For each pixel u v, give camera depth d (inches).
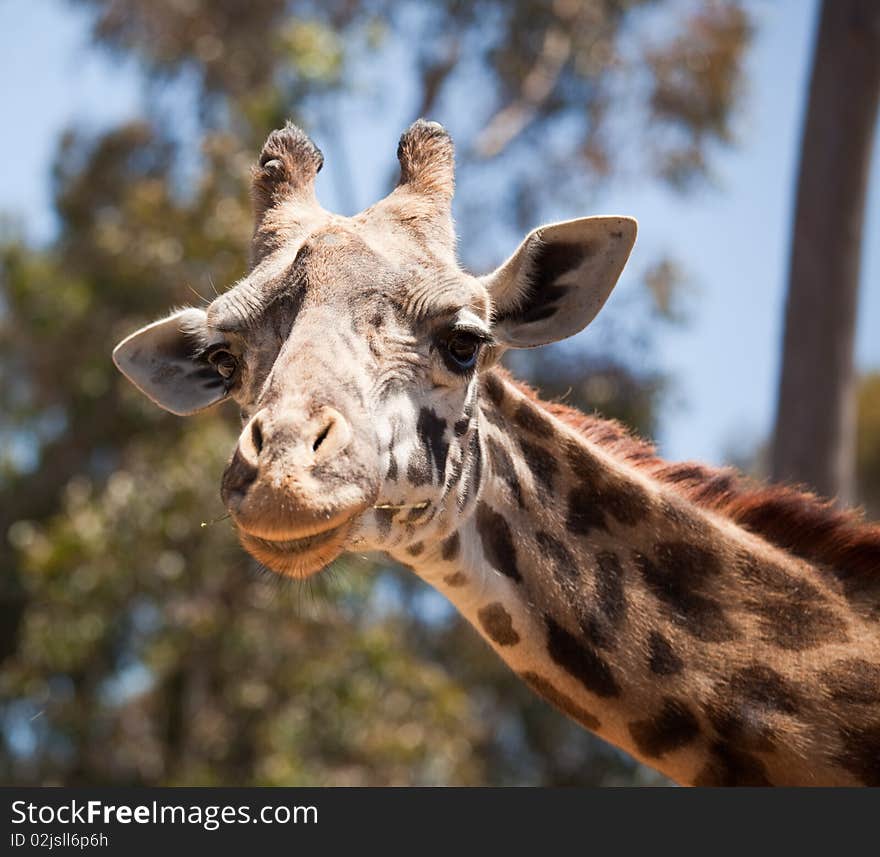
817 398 530.6
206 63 964.0
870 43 540.4
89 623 749.3
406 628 900.6
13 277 927.7
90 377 861.2
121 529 756.0
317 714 762.2
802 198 544.4
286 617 766.5
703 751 230.7
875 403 1425.9
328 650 769.6
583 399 904.3
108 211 964.0
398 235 230.4
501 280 246.2
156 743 833.5
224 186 836.0
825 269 536.1
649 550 239.8
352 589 732.7
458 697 782.5
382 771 761.0
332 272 220.7
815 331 533.6
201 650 772.6
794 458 529.7
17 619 937.5
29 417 942.4
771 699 226.5
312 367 208.1
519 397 248.5
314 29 855.1
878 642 229.0
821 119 543.5
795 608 233.6
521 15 964.0
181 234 828.0
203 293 824.3
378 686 769.6
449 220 239.3
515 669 244.4
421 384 221.9
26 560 760.3
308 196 247.3
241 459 197.8
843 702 224.2
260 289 225.8
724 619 233.5
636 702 233.3
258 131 839.7
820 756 222.5
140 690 842.8
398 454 215.9
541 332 251.9
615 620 235.6
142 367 266.1
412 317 221.8
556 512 242.7
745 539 240.5
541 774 936.9
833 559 239.0
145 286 837.2
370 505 203.0
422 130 245.1
